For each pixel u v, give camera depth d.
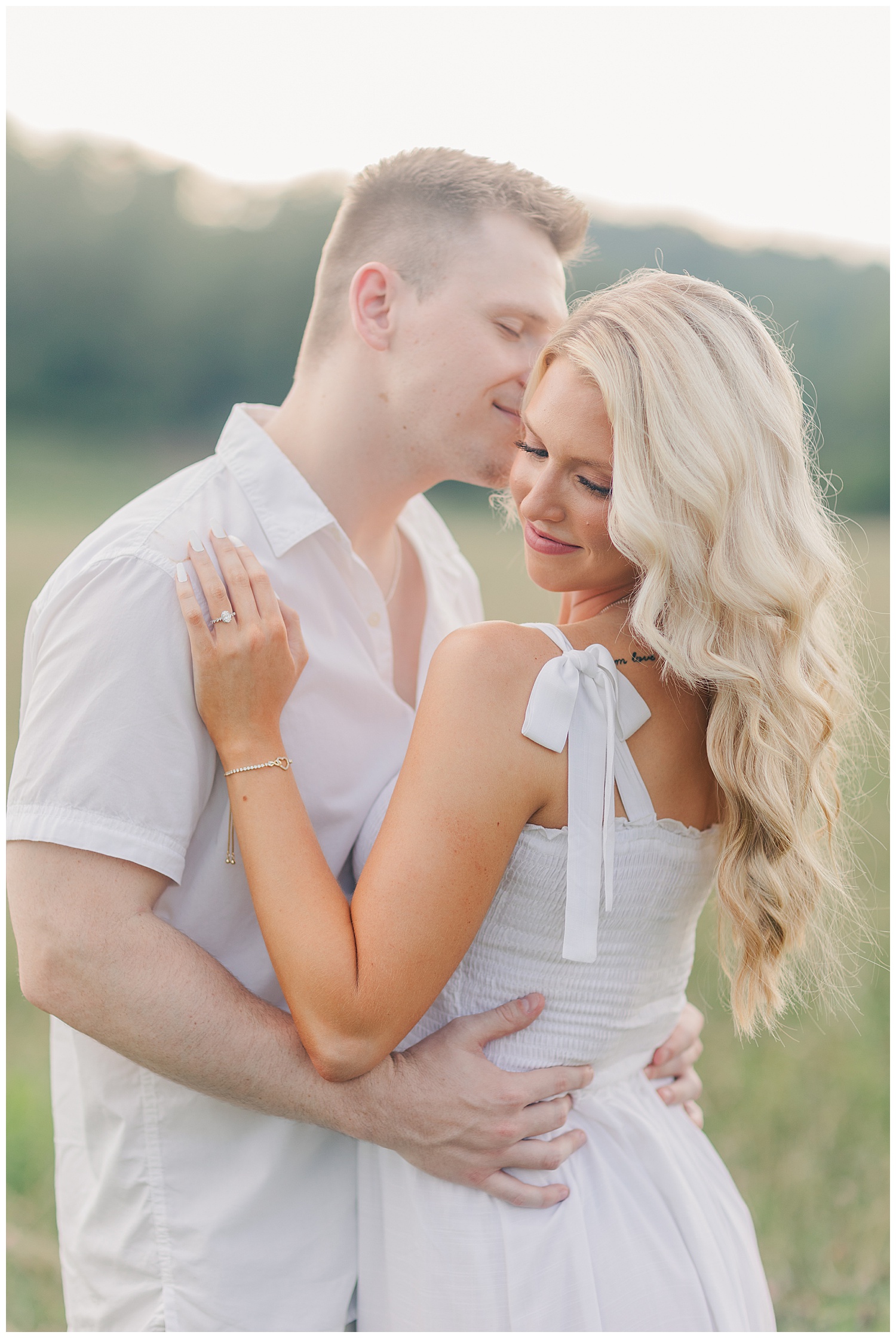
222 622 1.29
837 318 19.31
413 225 1.60
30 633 1.46
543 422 1.29
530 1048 1.35
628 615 1.36
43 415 22.97
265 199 23.61
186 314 23.38
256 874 1.26
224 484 1.50
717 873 1.42
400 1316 1.37
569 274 1.82
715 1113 3.04
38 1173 2.68
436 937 1.18
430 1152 1.30
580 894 1.25
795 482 1.29
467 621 2.11
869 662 1.71
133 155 22.98
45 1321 2.32
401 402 1.63
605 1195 1.35
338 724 1.52
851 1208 2.70
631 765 1.29
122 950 1.27
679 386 1.21
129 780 1.29
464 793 1.18
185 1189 1.44
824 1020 3.51
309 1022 1.21
